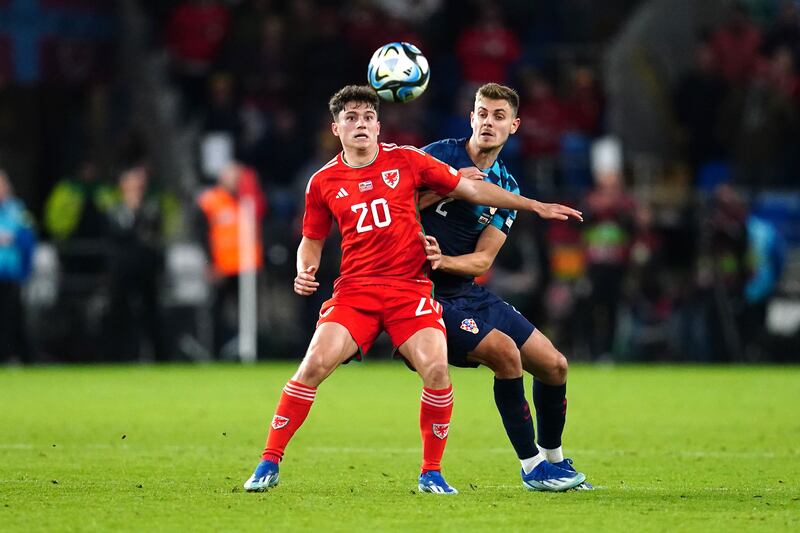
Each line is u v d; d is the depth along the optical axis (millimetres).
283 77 79500
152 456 32500
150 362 68812
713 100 83062
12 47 80250
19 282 65375
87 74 82188
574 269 72562
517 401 26500
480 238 27516
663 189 78438
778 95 82312
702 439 37094
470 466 31031
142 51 83125
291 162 76125
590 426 40594
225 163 71500
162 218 67625
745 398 50375
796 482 28078
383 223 25984
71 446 34656
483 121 27078
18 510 23266
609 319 68812
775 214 77250
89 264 69625
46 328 69562
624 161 81375
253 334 70125
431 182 26375
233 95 78125
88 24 82312
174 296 72688
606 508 23906
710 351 71375
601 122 81812
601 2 90500
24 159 78500
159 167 80188
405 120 78375
